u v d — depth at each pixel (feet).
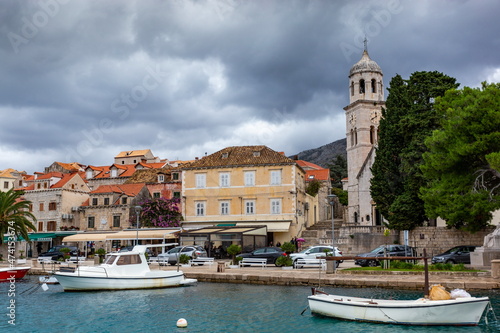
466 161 135.33
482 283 96.94
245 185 214.07
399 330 69.56
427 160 144.36
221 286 113.19
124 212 226.99
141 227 217.97
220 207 215.72
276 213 209.77
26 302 96.32
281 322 75.36
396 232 176.04
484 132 127.13
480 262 121.80
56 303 94.84
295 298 94.79
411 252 139.03
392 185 179.63
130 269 112.98
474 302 69.87
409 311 71.56
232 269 135.23
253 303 90.43
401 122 172.24
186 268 141.59
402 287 101.24
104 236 189.88
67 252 191.01
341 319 76.43
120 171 311.88
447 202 136.56
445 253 138.00
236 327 72.74
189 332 70.54
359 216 242.17
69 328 74.28
